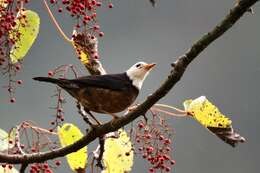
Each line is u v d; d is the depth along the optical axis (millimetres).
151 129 5773
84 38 5867
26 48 5625
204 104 5898
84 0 5508
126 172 6000
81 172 6000
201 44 5305
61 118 5758
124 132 5969
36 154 5668
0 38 5359
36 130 5727
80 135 5883
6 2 5402
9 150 5668
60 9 5668
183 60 5355
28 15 5695
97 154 6094
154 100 5551
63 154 5727
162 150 5777
